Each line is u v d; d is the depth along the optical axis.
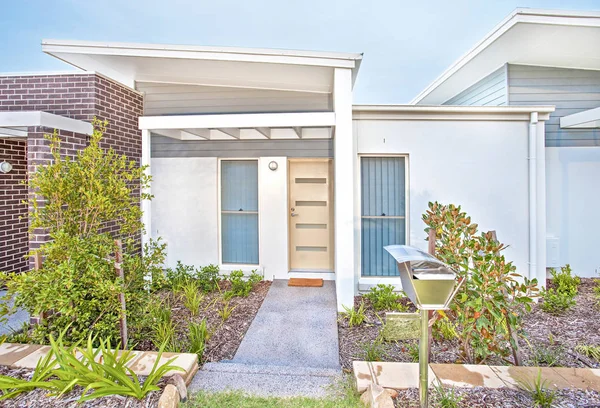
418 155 5.92
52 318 3.80
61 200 3.73
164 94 6.86
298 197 7.32
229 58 5.14
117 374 2.68
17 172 6.46
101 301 3.68
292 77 5.96
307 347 4.11
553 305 5.04
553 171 6.83
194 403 2.78
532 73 7.11
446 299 2.29
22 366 3.12
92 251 3.60
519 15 5.46
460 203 5.92
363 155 6.04
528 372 3.02
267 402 2.79
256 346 4.14
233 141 7.09
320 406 2.73
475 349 3.26
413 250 2.58
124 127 6.10
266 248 7.09
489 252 3.22
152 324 4.09
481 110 5.75
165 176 7.19
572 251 6.84
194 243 7.18
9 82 5.49
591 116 6.16
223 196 7.27
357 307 5.36
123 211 4.16
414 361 3.55
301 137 6.80
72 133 4.81
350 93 5.14
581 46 6.16
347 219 5.20
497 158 5.88
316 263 7.35
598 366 3.46
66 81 5.36
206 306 5.44
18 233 6.48
